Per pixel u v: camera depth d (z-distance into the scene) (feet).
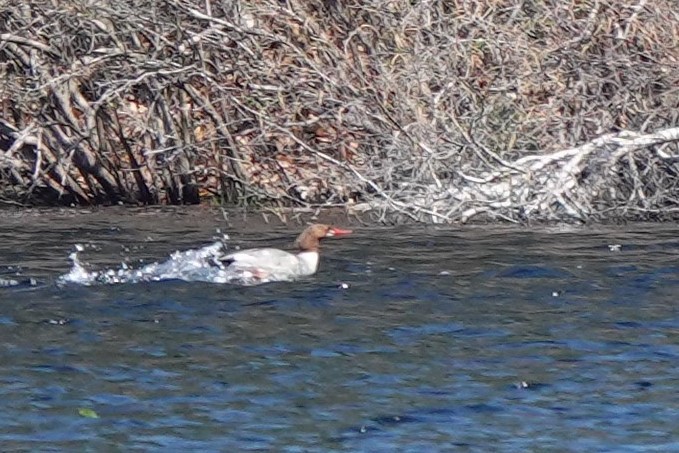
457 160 138.00
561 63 143.43
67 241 129.90
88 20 145.48
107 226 140.36
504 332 94.22
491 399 80.64
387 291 105.81
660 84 143.54
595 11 143.54
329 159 135.74
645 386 82.94
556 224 136.67
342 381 83.66
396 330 94.53
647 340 92.17
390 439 74.49
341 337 92.84
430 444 73.67
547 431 75.56
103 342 91.35
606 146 137.49
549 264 115.65
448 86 138.92
